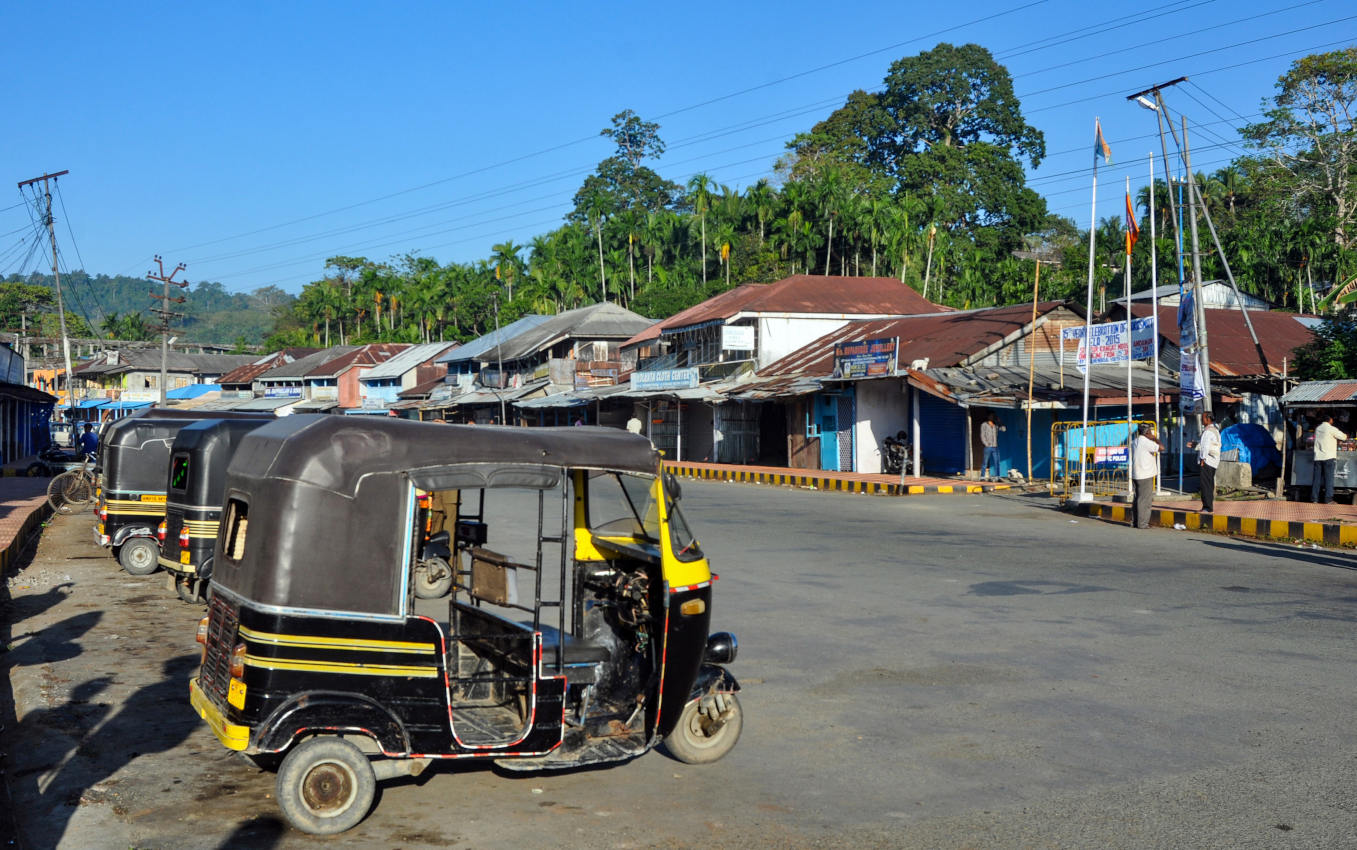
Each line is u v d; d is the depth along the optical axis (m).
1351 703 7.13
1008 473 27.09
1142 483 16.98
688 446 41.41
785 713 7.10
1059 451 26.27
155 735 6.73
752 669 8.21
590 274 77.69
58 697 7.60
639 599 6.08
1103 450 22.05
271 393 75.44
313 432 5.26
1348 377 23.08
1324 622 9.69
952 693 7.51
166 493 12.87
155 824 5.20
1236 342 31.11
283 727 5.00
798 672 8.11
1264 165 58.41
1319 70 54.53
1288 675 7.86
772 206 69.25
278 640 5.04
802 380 32.09
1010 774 5.89
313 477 5.14
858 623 9.85
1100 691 7.51
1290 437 21.44
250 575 5.17
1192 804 5.40
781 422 38.12
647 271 77.12
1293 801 5.43
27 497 24.48
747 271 68.44
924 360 28.17
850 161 76.69
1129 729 6.65
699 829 5.16
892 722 6.87
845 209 65.06
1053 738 6.50
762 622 9.91
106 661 8.78
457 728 5.63
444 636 5.36
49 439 56.28
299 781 5.04
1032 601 10.83
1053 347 29.33
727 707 6.19
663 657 5.88
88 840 4.98
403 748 5.24
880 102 80.44
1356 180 54.38
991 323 30.62
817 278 40.94
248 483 5.41
